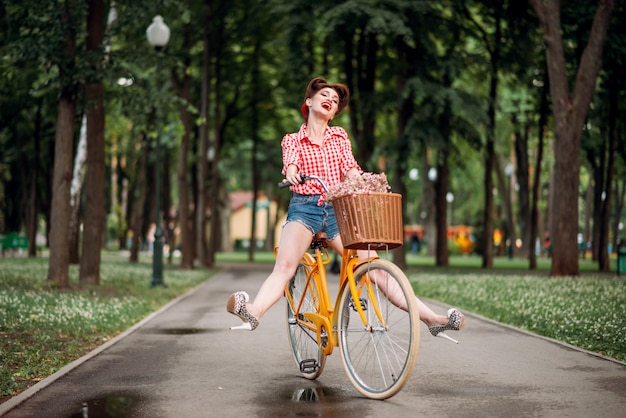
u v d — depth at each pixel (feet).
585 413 17.39
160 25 59.47
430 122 83.61
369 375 20.43
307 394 19.63
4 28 49.16
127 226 168.45
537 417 17.01
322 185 19.43
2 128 95.35
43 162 130.21
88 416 17.07
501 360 25.14
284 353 26.76
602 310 36.22
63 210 50.26
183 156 93.61
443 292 52.54
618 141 101.09
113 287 53.93
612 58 74.64
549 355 26.22
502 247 196.24
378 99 86.63
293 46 89.56
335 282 61.57
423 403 18.51
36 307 36.78
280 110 117.08
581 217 200.03
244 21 102.58
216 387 20.56
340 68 98.94
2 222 167.63
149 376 22.21
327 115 20.61
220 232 211.82
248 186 206.39
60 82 48.85
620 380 21.53
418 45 84.38
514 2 86.69
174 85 92.07
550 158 140.87
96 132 54.44
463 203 231.91
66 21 48.16
